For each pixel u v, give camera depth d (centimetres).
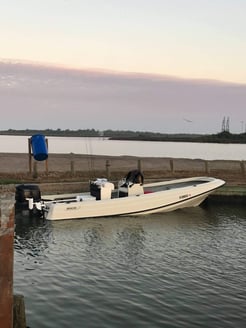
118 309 982
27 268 1269
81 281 1166
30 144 2542
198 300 1048
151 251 1498
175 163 3538
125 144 10638
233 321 934
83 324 898
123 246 1556
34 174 2488
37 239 1620
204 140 13462
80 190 2356
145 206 2092
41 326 884
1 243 542
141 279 1194
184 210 2255
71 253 1446
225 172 2988
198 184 2353
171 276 1227
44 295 1059
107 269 1278
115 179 2639
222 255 1462
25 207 1892
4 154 3975
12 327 558
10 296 548
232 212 2242
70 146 8625
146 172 2859
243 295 1090
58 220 1905
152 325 900
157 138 15988
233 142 12475
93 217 1983
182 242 1634
